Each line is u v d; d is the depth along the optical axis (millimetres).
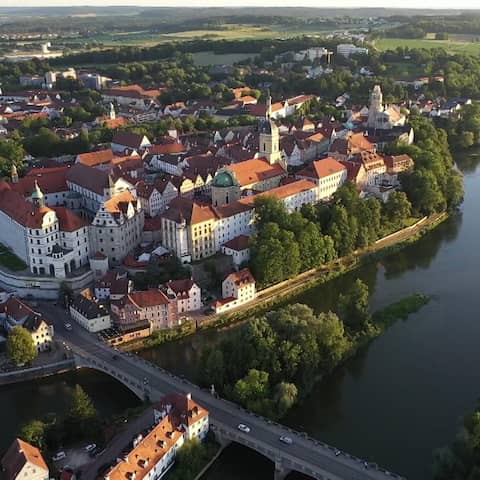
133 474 198250
